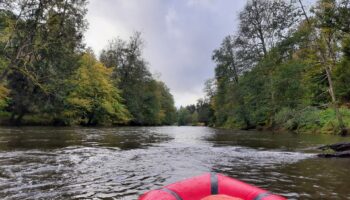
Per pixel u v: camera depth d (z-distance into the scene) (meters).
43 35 20.17
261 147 13.55
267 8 31.14
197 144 15.20
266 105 29.05
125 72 49.84
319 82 24.66
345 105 25.05
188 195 3.42
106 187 5.84
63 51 22.44
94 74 39.97
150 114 58.91
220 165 8.55
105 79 42.62
